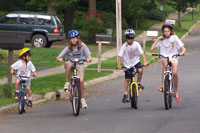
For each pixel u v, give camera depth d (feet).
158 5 343.46
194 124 38.96
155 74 85.46
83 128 38.96
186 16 323.98
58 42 153.07
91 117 44.65
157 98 56.80
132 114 45.32
